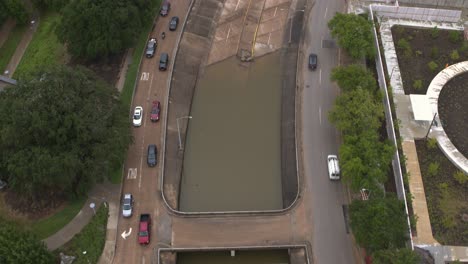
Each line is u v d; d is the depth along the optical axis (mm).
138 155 88062
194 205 84500
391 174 86000
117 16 96375
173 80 100875
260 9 117812
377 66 102625
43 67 84688
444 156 88438
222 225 79250
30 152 74750
